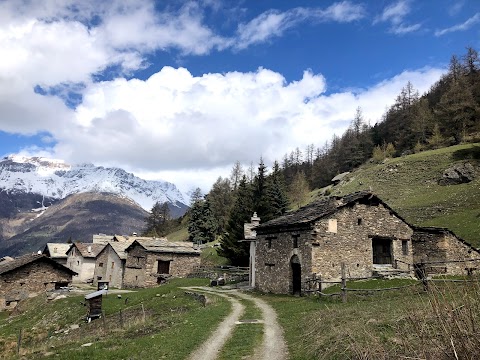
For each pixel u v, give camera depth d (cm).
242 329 1733
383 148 11575
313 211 3231
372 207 3225
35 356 1761
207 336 1631
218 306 2488
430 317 850
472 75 10262
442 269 3131
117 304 3634
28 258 5066
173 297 3303
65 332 2883
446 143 9488
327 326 1435
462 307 739
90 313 3084
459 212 5300
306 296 2688
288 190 11150
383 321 1270
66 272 5047
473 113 8938
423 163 8100
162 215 15000
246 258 5750
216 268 5584
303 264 2933
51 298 4200
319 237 2898
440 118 9875
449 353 676
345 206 3073
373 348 967
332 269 2905
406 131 11812
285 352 1320
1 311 4544
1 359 2016
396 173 8225
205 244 8625
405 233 3359
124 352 1469
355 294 2211
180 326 1923
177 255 5788
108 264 6550
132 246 5928
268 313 2191
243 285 4050
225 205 10675
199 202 10025
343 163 13400
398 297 1953
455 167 6738
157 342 1588
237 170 11688
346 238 3027
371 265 3106
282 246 3231
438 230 3312
